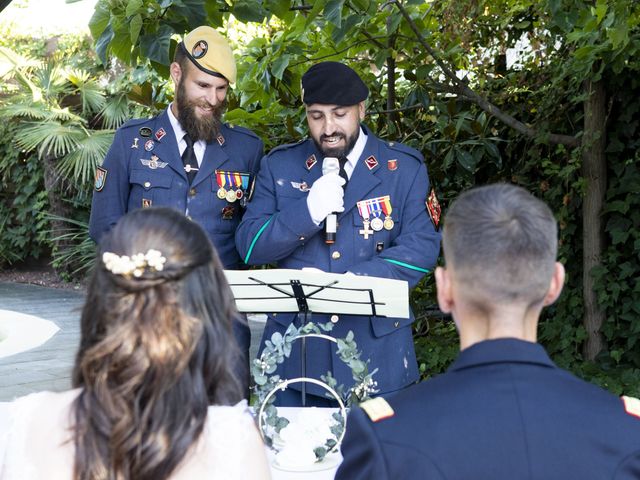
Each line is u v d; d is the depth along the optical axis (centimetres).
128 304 123
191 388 124
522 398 122
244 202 320
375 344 280
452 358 497
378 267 276
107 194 314
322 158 295
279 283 241
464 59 496
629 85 453
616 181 468
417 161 300
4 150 1098
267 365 221
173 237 128
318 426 212
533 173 508
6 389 526
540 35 482
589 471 117
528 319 129
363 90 283
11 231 1138
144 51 314
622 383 448
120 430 119
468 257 127
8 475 125
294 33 399
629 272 457
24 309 863
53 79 1012
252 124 447
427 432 121
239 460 124
